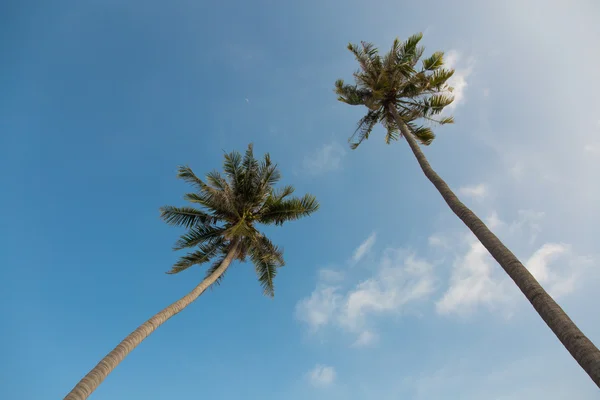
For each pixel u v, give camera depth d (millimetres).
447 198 11031
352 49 18875
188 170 16797
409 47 17469
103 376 8695
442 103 17344
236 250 18250
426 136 17578
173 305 12500
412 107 17859
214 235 17750
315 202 17641
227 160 18812
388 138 20172
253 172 18750
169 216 17484
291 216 18031
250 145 19344
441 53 17781
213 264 17000
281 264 18766
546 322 6355
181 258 16547
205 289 14336
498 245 8305
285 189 18562
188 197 16594
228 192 17062
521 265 7566
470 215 9734
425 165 13242
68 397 7660
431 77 16984
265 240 18562
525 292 7020
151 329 11023
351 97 19125
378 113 19281
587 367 5250
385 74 17188
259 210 18531
